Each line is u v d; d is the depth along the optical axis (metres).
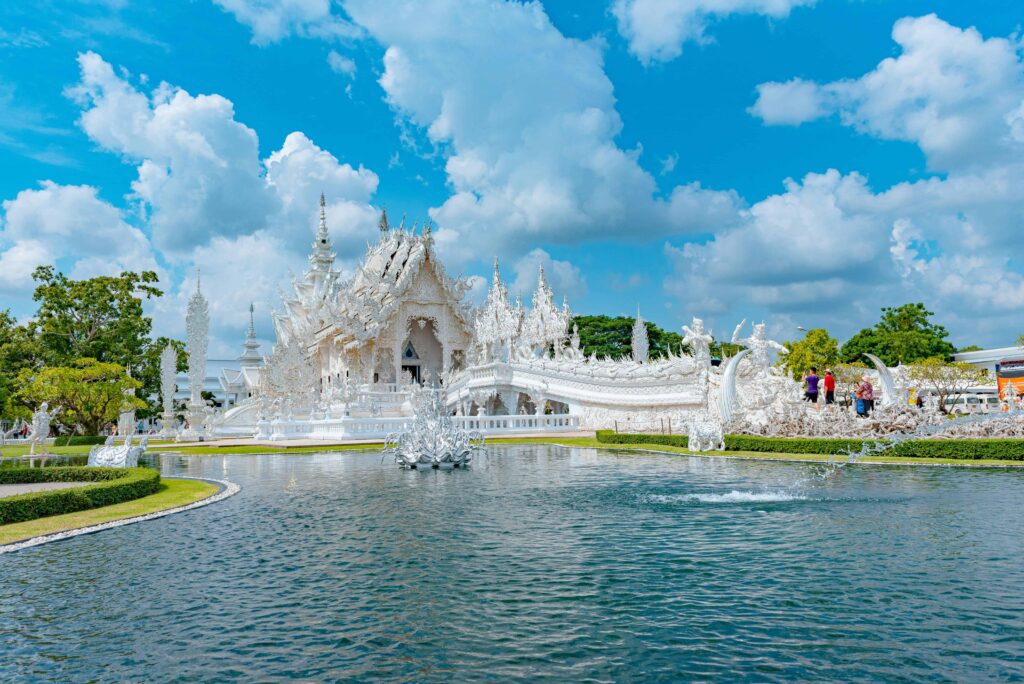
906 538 12.81
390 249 73.94
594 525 14.82
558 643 8.23
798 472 22.80
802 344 64.44
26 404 56.94
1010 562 11.06
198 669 7.70
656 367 45.22
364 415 53.88
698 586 10.30
